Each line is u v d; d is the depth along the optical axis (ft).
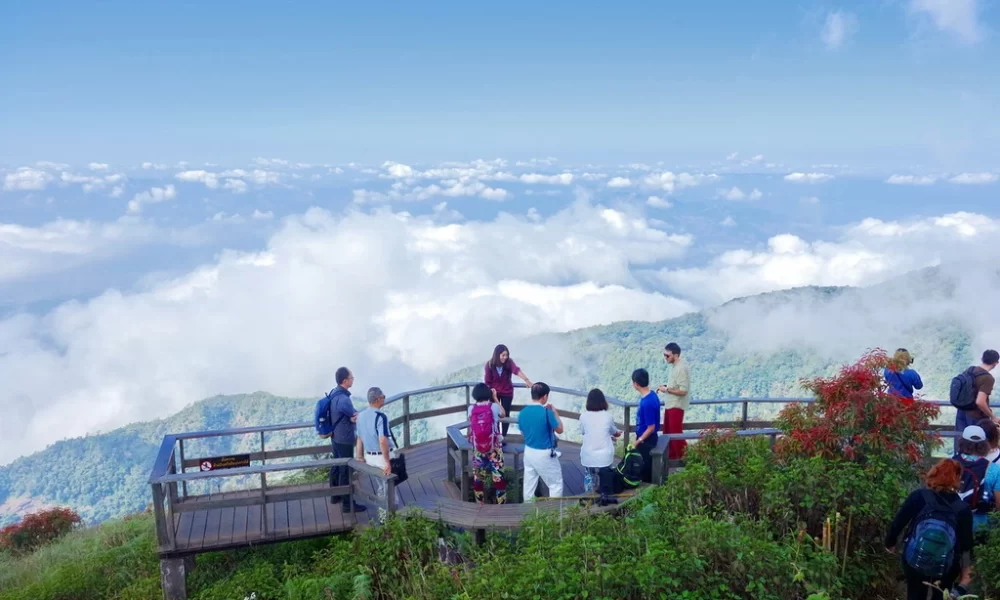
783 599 16.06
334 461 25.02
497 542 22.16
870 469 19.95
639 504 22.12
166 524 24.07
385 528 23.04
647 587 15.35
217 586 23.81
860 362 22.18
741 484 21.29
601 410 25.26
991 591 17.04
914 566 15.94
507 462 33.32
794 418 22.50
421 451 35.37
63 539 49.11
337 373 27.61
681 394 29.40
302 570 24.32
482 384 27.07
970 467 19.57
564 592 15.67
